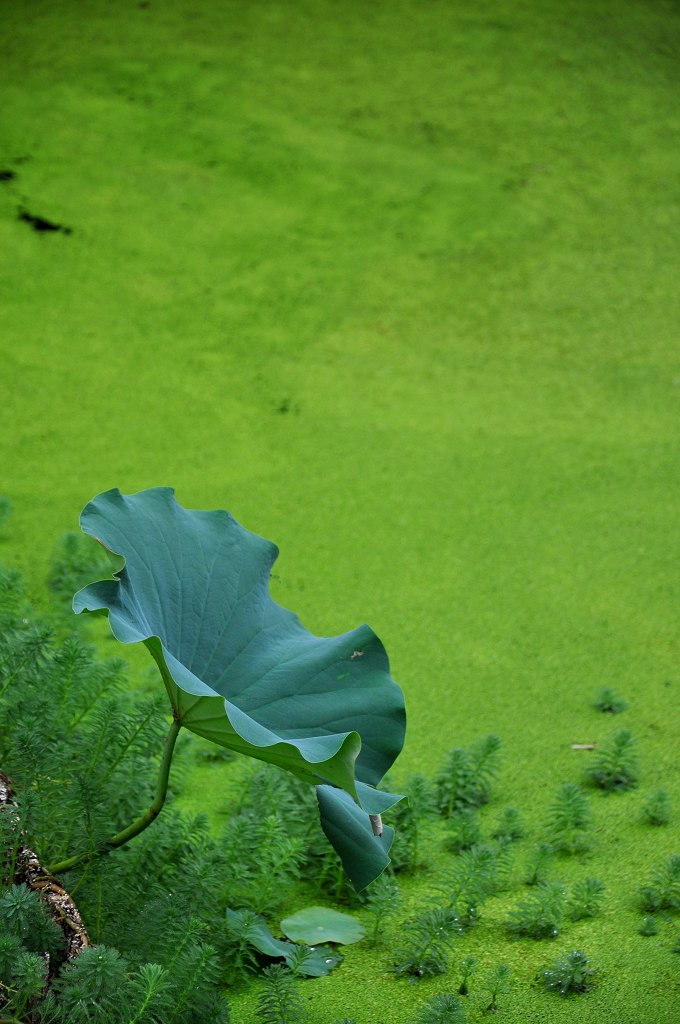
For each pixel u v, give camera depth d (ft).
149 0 27.71
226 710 6.13
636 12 29.25
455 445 17.01
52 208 21.13
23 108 23.38
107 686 8.93
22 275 19.63
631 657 12.62
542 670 12.34
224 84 24.88
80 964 6.15
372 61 26.37
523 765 10.72
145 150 22.82
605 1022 7.38
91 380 17.74
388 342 19.31
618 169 24.14
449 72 26.30
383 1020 7.42
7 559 13.75
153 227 21.13
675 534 15.19
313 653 7.39
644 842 9.55
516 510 15.58
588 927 8.45
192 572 7.45
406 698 11.74
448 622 13.17
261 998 7.38
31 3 26.99
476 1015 7.47
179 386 17.85
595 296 20.80
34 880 6.98
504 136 24.61
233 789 9.67
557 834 9.67
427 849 9.53
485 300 20.47
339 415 17.51
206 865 7.55
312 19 27.66
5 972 6.10
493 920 8.57
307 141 23.65
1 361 17.87
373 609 13.34
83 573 13.25
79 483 15.46
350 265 20.92
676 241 22.36
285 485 15.80
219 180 22.41
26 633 9.04
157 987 6.13
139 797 8.11
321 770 6.11
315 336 19.26
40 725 7.98
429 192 22.85
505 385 18.53
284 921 8.38
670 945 8.16
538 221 22.50
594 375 18.93
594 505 15.78
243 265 20.61
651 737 11.18
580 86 26.37
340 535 14.80
